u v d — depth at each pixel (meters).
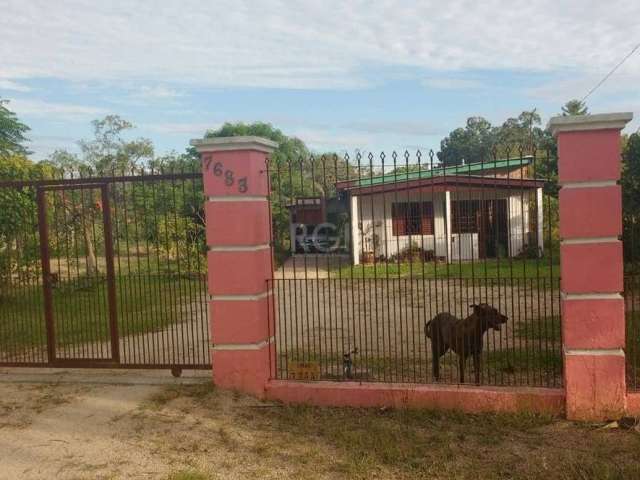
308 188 16.02
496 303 12.20
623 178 12.20
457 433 5.31
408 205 6.50
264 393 6.27
